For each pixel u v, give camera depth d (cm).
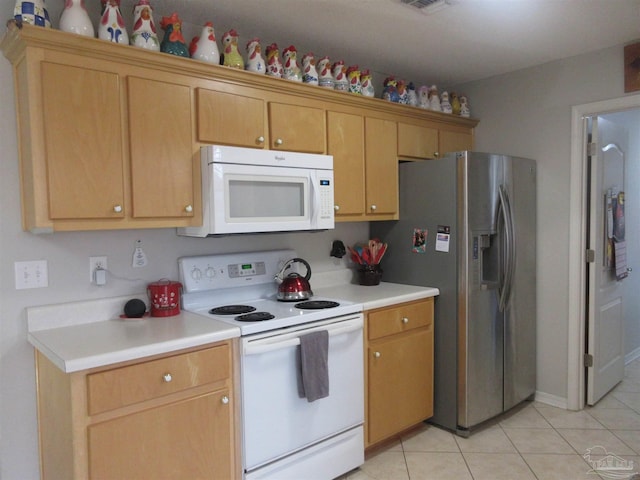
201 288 228
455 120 324
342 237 303
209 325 190
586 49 278
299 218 225
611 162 323
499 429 277
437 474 229
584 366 306
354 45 265
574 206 295
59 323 193
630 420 287
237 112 214
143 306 209
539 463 238
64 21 171
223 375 181
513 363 292
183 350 171
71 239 199
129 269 215
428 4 213
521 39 260
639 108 271
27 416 189
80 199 173
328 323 216
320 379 204
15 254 186
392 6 214
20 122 179
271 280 256
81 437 148
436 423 282
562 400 306
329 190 237
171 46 196
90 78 174
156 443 164
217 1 208
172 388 167
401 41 260
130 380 157
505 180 281
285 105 232
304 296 243
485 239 280
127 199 185
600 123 302
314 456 211
